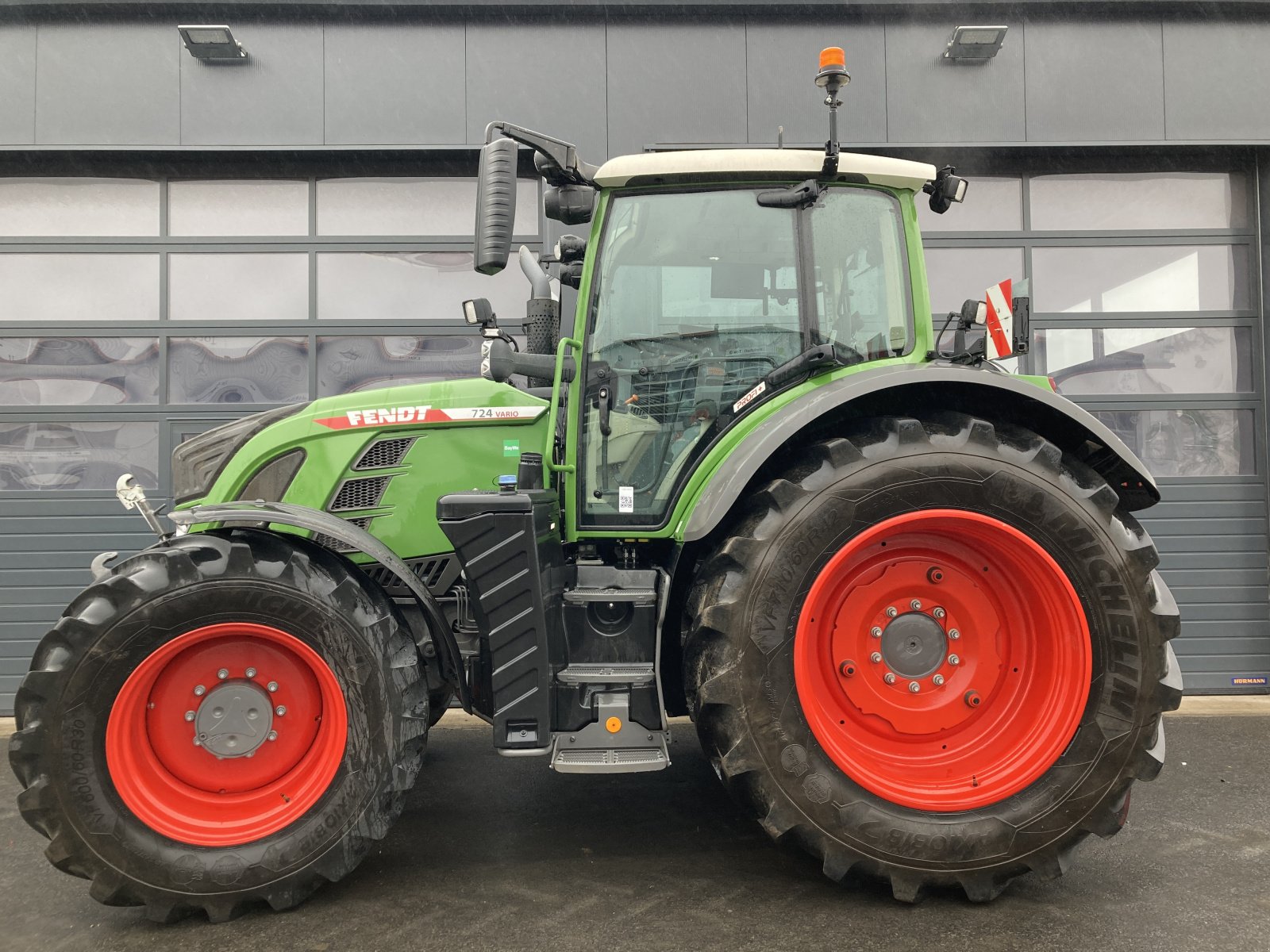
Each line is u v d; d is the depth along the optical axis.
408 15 5.25
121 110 5.15
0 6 5.06
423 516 2.87
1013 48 5.33
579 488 2.73
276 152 5.22
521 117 5.31
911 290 2.81
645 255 2.77
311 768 2.39
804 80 5.35
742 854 2.66
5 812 3.19
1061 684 2.34
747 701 2.23
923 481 2.30
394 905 2.31
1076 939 2.09
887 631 2.43
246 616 2.30
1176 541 5.42
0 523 5.15
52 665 2.19
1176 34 5.32
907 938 2.10
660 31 5.34
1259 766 3.66
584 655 2.54
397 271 5.41
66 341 5.27
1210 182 5.52
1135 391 5.51
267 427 2.91
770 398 2.70
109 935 2.18
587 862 2.61
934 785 2.32
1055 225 5.54
